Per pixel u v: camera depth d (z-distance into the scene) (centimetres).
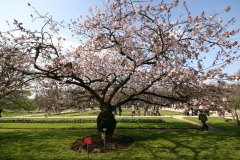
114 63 1099
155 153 855
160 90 1209
